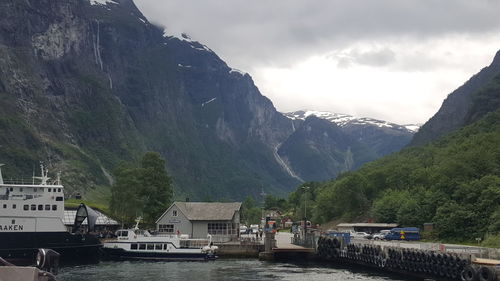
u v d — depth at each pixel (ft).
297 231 444.55
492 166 457.68
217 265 322.75
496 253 220.84
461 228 373.40
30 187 319.68
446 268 221.87
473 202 394.11
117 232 369.91
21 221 311.68
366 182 652.89
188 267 310.45
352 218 618.03
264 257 356.59
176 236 366.02
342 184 641.81
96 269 298.35
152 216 486.79
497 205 367.04
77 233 331.98
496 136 589.32
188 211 429.79
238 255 376.89
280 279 254.06
